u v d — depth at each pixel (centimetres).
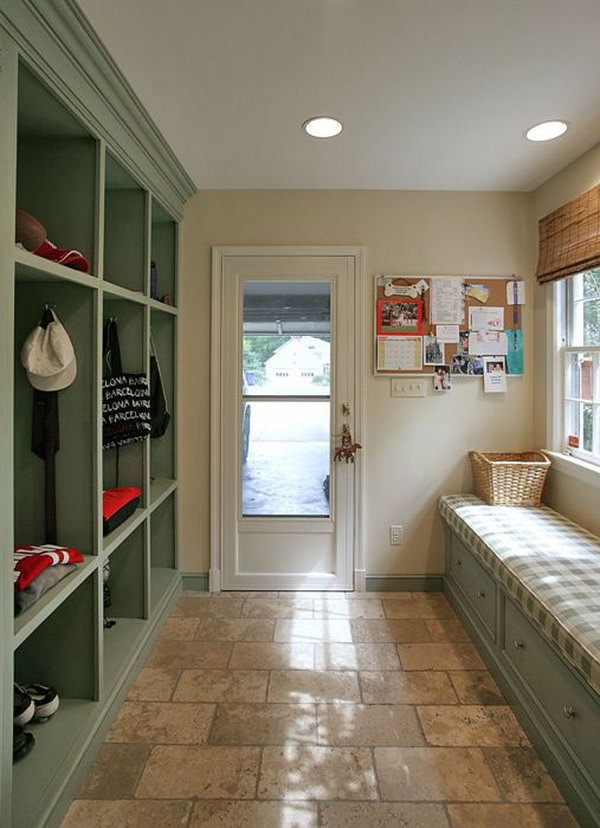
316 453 304
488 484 275
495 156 248
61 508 183
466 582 262
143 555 241
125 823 149
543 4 146
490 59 171
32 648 184
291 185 288
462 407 299
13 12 123
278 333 299
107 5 144
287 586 304
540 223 284
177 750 177
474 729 188
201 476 302
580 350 258
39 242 154
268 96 195
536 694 181
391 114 208
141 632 233
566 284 273
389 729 187
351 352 298
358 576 302
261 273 297
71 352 174
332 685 214
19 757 157
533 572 190
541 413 288
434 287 295
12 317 128
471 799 157
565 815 152
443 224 295
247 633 256
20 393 181
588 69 178
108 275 238
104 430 220
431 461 301
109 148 188
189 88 188
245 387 302
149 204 235
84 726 172
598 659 138
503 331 296
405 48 165
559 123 216
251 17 150
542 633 175
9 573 129
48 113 161
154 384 282
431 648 242
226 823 149
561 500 266
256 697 206
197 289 297
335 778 165
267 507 307
